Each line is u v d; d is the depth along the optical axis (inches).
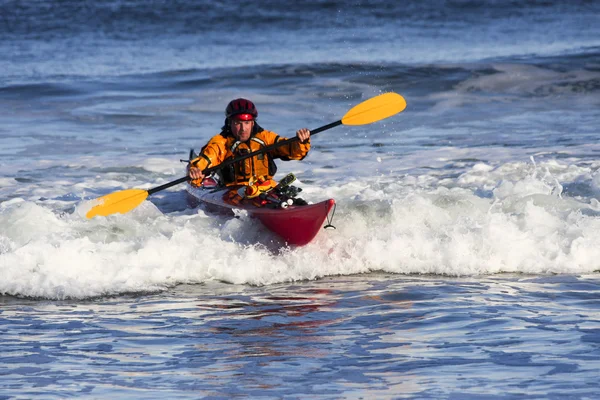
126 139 2000.5
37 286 970.7
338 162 1713.8
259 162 1196.5
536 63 2812.5
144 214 1279.5
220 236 1130.0
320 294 971.9
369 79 2669.8
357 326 843.4
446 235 1115.3
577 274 1040.2
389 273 1068.5
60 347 786.2
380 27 4291.3
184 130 2117.4
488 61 2869.1
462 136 1998.0
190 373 713.6
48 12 4665.4
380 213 1187.3
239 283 1029.8
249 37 4020.7
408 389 666.8
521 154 1716.3
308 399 650.8
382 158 1745.8
